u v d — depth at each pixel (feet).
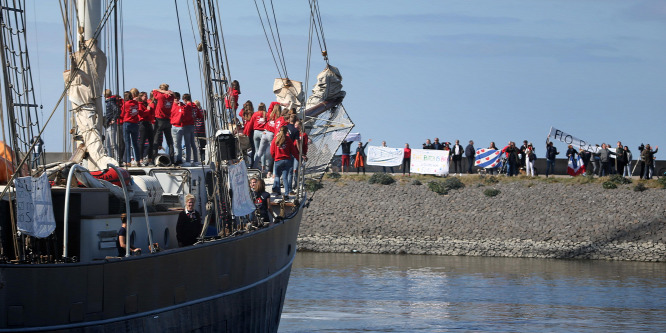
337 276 385.09
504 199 534.78
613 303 309.83
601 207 510.58
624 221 495.41
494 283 365.81
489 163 581.94
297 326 246.06
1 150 113.29
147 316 112.47
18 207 96.53
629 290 345.92
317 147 220.43
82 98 137.08
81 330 102.58
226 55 158.61
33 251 107.76
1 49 102.22
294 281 364.99
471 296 325.01
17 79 107.55
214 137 150.61
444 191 550.36
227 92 160.66
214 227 144.25
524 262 459.73
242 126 209.15
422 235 515.50
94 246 113.50
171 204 140.67
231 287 135.74
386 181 569.23
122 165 136.05
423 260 467.11
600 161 564.30
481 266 436.76
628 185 531.09
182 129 172.55
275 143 182.91
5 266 95.40
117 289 106.93
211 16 153.79
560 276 393.70
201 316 125.70
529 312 285.84
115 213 125.70
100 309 104.78
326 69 223.51
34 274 97.60
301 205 186.50
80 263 101.60
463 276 390.63
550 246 487.61
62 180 115.85
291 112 195.83
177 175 142.10
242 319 142.10
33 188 99.19
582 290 345.31
